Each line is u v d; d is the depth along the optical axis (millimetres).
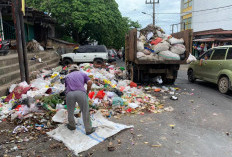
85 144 3791
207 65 8609
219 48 8180
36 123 4789
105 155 3480
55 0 23422
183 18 29438
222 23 21797
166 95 7445
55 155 3498
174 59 7949
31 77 8906
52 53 17406
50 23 22297
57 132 4230
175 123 4855
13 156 3480
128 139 4031
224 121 4957
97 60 15445
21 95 6184
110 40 30109
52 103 5605
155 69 8430
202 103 6449
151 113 5562
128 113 5535
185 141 3957
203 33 21750
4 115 5184
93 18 22750
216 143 3873
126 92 7281
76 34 28719
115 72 11273
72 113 4137
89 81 4172
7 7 14086
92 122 4699
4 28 15789
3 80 7324
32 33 20328
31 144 3881
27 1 24797
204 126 4676
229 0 20797
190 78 10219
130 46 9008
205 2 23781
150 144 3838
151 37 8531
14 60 9852
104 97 6312
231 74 7109
